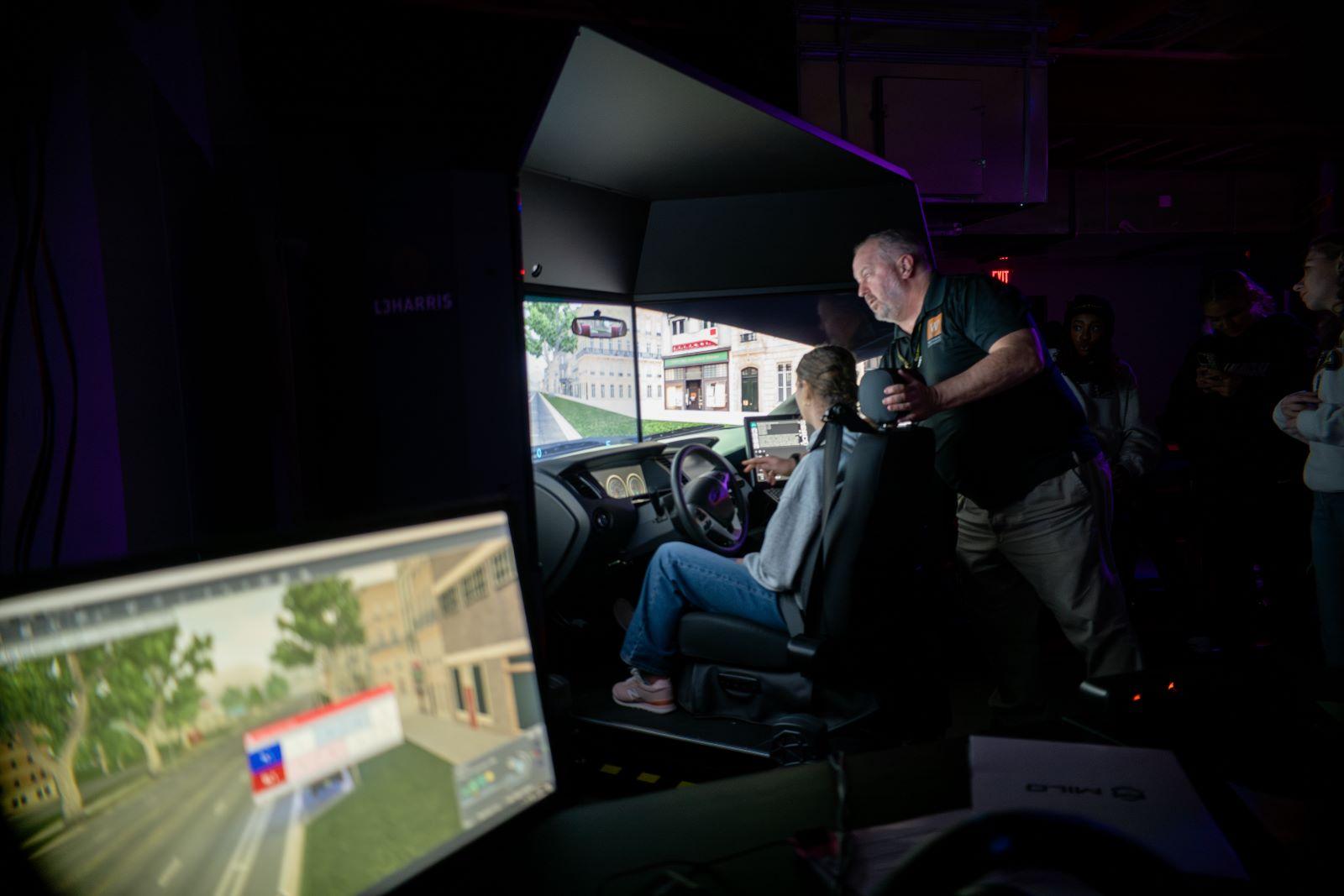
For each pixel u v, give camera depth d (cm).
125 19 141
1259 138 623
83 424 127
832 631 202
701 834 77
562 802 85
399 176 127
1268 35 554
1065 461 219
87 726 53
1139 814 73
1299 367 312
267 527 144
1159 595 416
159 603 57
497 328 129
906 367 250
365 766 67
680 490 260
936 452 233
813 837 71
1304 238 791
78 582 54
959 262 882
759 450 350
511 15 320
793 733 203
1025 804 75
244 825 59
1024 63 390
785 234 335
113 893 52
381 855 66
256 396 143
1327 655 240
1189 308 1008
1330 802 74
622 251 331
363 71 296
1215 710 92
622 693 247
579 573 282
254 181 143
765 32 380
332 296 130
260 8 274
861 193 320
